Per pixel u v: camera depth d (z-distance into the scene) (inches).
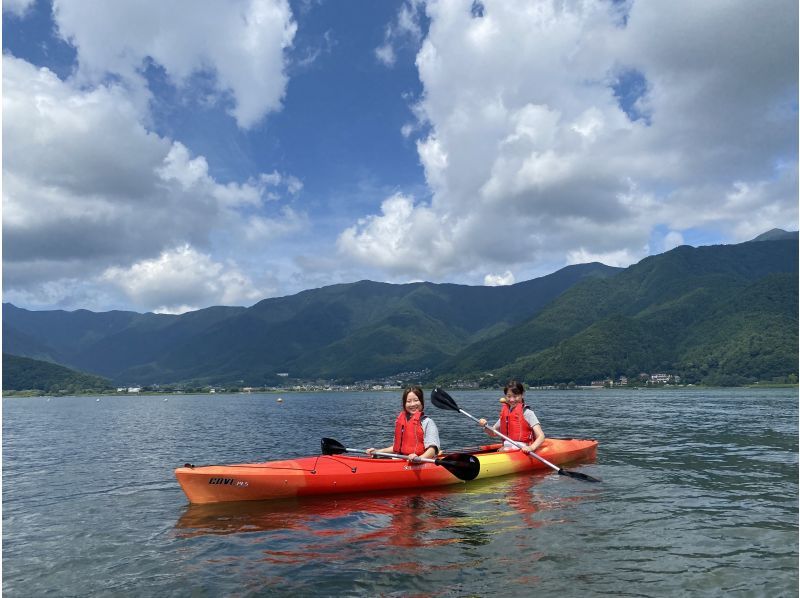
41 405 3324.3
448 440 676.7
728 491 324.8
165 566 206.1
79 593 182.1
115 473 466.6
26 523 283.4
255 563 205.5
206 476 306.8
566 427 854.5
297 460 338.6
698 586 176.6
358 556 209.8
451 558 205.0
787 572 188.4
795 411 1327.5
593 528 242.5
